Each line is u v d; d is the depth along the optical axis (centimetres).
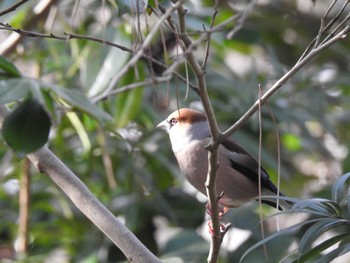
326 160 1491
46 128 570
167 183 1237
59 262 1217
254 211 1191
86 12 1227
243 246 1130
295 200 661
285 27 1473
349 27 610
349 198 655
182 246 1145
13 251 1221
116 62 1023
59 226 1215
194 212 1258
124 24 1043
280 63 1446
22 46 1195
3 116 737
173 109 1248
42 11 1110
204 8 1301
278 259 1095
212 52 1377
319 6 1520
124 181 1234
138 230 1203
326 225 646
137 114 1186
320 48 608
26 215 1148
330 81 1450
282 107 1313
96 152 1200
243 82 1320
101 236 1220
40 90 569
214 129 620
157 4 605
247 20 1403
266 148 1341
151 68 604
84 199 738
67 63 1223
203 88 600
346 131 1515
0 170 1113
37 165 750
